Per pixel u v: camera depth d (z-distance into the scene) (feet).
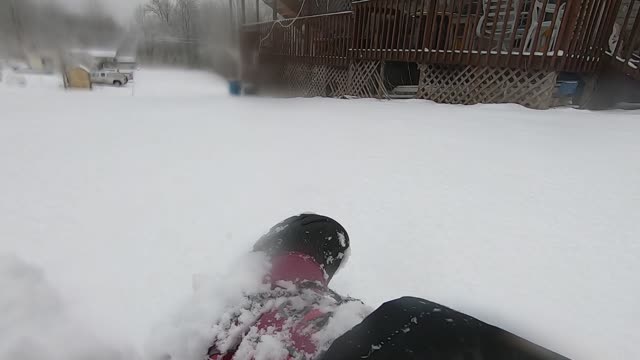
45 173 11.03
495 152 12.80
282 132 16.98
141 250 6.71
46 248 6.79
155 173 11.02
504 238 7.23
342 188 9.69
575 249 6.87
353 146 13.97
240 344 2.16
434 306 1.76
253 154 13.00
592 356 4.50
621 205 8.60
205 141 15.23
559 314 5.23
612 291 5.75
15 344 2.62
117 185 10.05
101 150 13.70
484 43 27.04
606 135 15.14
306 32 39.01
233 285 2.77
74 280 5.77
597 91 23.38
